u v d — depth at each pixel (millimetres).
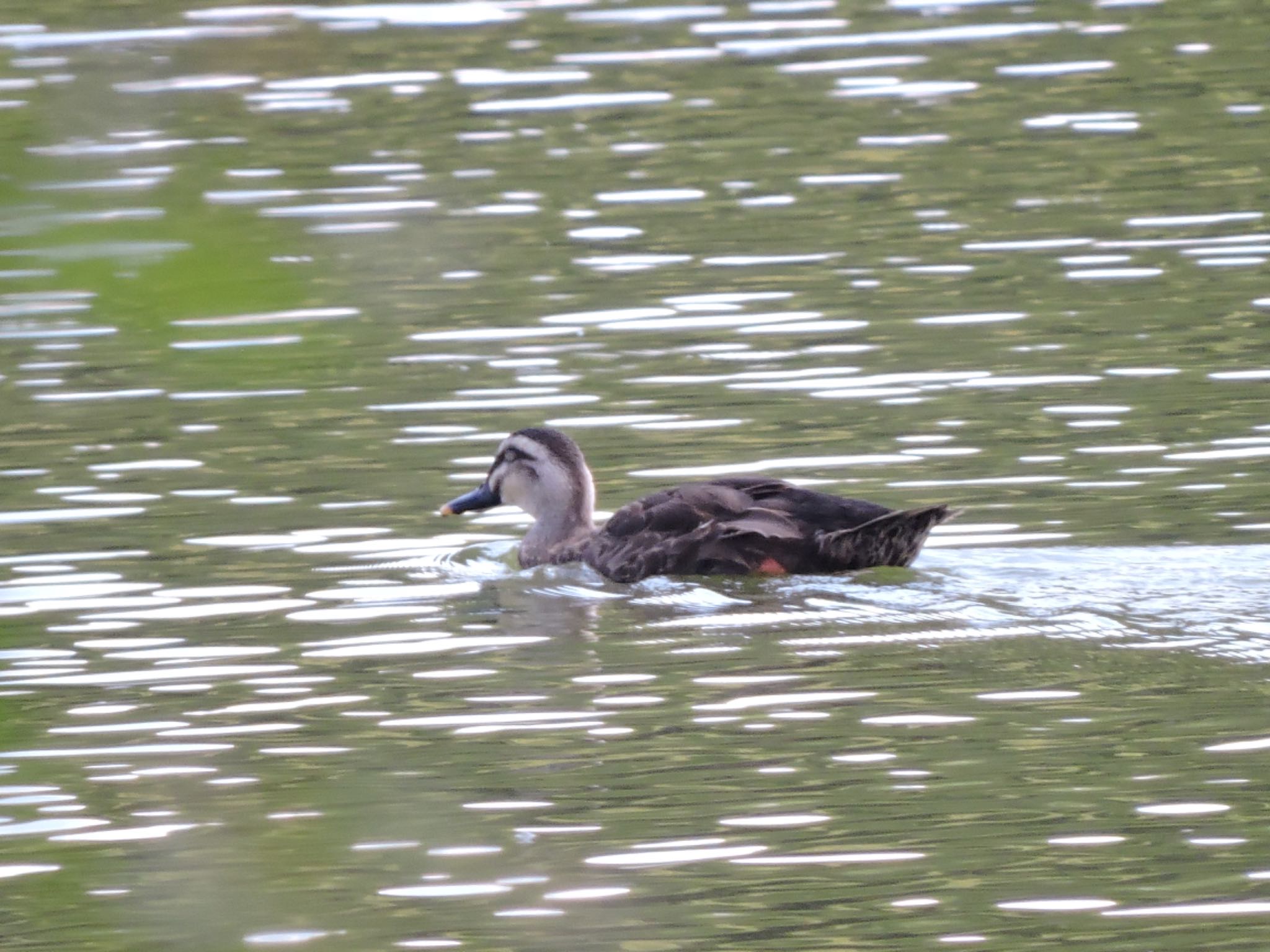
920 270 25172
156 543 17047
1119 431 19281
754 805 11312
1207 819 10906
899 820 11062
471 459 19406
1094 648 13797
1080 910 9867
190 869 10148
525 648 14398
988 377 21172
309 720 12914
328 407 21094
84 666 14102
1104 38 35969
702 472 18703
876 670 13531
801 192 28609
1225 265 24719
